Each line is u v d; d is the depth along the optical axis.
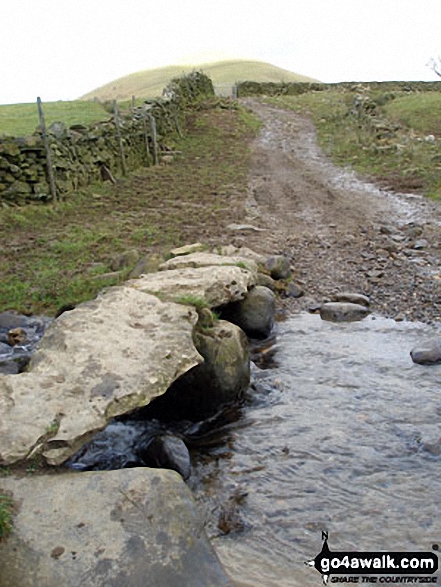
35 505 3.37
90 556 3.02
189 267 7.55
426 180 16.28
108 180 16.22
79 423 4.07
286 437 4.89
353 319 7.61
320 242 11.01
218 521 3.85
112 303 5.98
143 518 3.27
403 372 6.00
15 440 3.86
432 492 4.11
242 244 10.42
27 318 7.33
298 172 18.52
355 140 22.73
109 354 4.93
